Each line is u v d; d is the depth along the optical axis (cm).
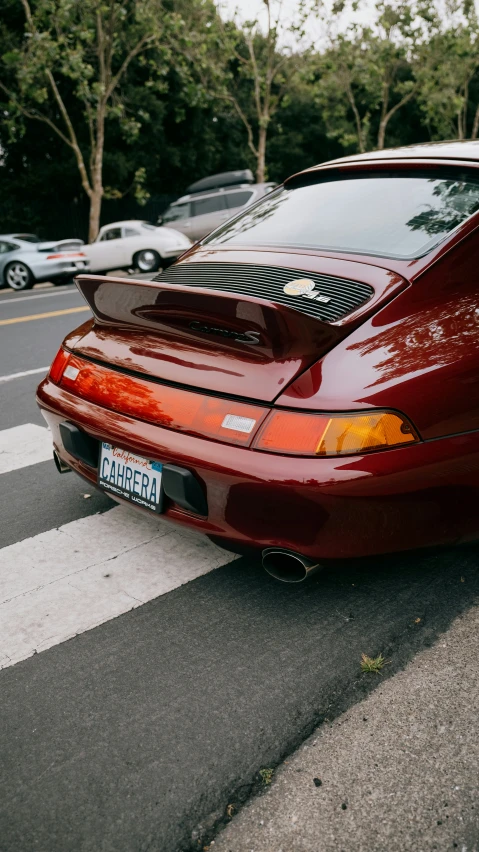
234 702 222
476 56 3159
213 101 2875
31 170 2675
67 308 1122
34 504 365
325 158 3766
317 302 241
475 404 235
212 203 2047
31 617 268
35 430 488
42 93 2042
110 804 189
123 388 263
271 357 230
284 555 245
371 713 216
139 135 2720
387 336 230
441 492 230
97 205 2222
